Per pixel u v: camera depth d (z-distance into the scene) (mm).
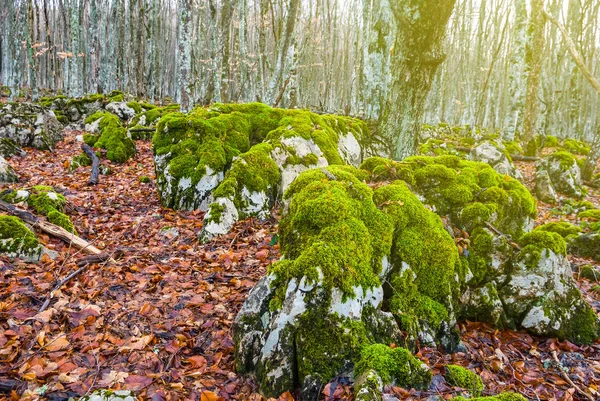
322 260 2977
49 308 3672
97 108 16922
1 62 30203
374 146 8344
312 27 29953
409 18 6367
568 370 3611
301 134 7422
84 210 6793
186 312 3850
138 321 3660
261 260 5043
